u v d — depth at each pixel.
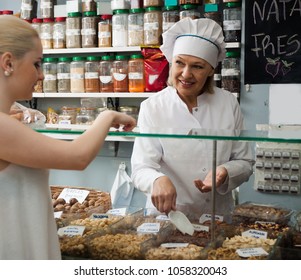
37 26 2.72
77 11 2.60
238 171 1.45
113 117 1.12
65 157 1.00
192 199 1.47
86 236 1.33
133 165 1.62
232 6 2.35
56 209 1.63
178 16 2.39
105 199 1.70
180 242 1.29
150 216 1.49
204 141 1.37
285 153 1.47
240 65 2.45
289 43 2.31
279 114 2.40
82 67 2.62
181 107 1.83
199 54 1.71
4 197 1.05
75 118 2.67
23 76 1.03
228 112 1.88
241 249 1.22
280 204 1.55
